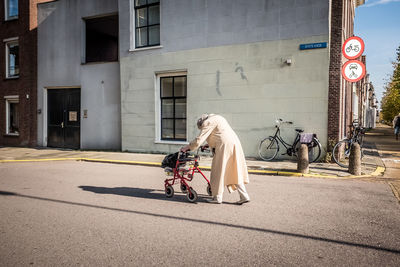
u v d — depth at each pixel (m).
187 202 4.99
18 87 15.05
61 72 14.09
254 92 9.47
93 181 6.81
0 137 15.89
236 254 3.06
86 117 13.54
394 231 3.66
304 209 4.54
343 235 3.54
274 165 8.28
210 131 4.71
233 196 5.34
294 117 8.93
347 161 8.49
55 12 14.11
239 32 9.61
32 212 4.53
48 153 12.12
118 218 4.21
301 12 8.71
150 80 11.33
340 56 8.38
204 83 10.24
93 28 13.95
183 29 10.54
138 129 11.70
